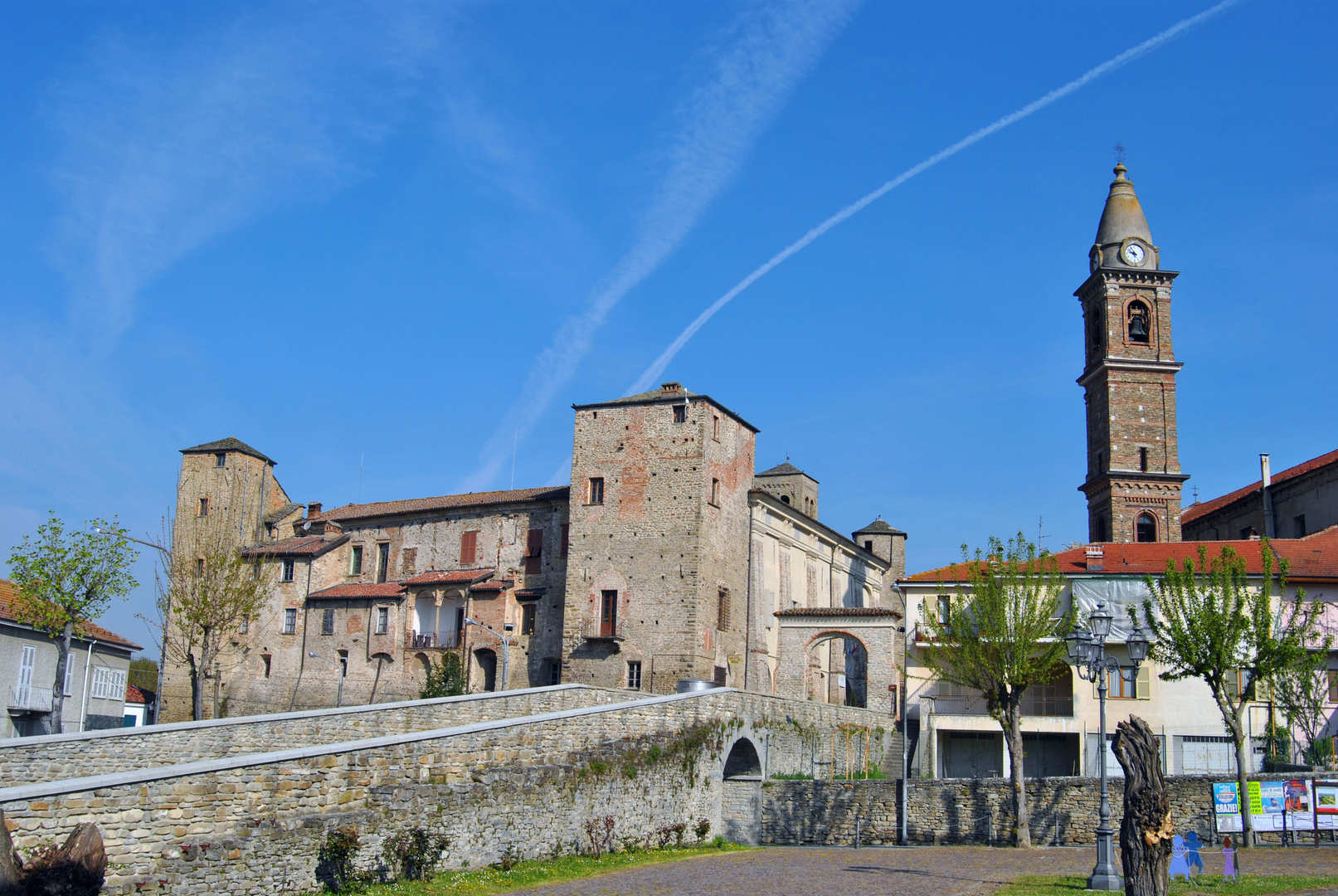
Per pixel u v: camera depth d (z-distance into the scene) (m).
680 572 62.22
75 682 55.19
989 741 51.97
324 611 73.81
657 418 65.19
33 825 19.34
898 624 64.12
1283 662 36.84
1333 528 56.06
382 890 24.34
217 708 73.94
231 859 21.94
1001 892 25.34
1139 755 21.34
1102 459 75.94
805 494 86.62
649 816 37.16
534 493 71.56
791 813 44.41
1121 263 77.50
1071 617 43.31
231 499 81.62
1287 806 35.06
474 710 38.22
